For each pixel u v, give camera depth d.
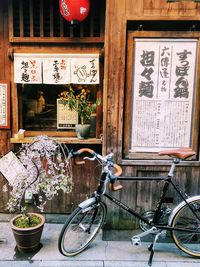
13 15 3.84
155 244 3.57
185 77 3.44
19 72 3.82
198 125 3.50
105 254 3.40
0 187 4.15
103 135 3.54
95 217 3.43
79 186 4.14
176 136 3.56
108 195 3.34
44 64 3.82
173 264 3.25
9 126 4.00
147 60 3.42
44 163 3.98
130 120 3.54
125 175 3.60
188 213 3.54
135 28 3.42
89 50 3.88
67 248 3.41
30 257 3.31
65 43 3.86
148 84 3.47
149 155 3.59
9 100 3.96
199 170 3.57
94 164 4.09
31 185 3.41
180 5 3.27
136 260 3.30
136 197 3.66
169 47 3.39
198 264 3.27
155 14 3.29
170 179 3.22
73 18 3.38
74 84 4.03
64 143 3.87
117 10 3.29
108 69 3.41
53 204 4.18
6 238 3.70
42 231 3.58
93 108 3.86
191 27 3.36
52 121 4.14
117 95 3.46
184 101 3.48
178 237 3.47
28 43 3.87
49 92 4.07
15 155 4.06
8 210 4.20
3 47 3.89
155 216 3.31
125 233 3.76
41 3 3.78
